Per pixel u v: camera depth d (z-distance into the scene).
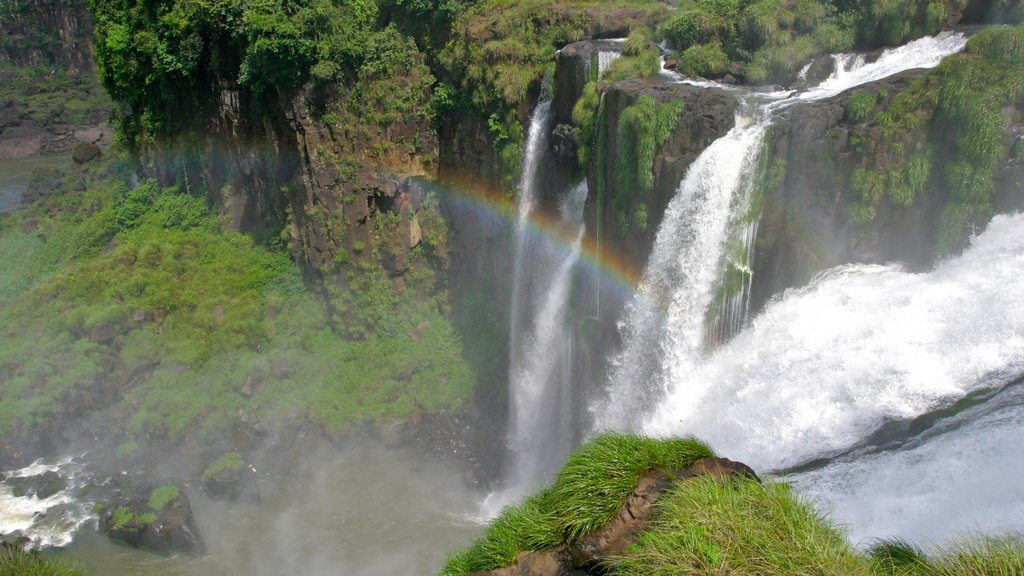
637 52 33.72
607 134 31.05
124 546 33.28
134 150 62.22
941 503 14.48
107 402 41.84
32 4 126.69
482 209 42.66
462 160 43.00
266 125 45.72
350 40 41.47
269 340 44.81
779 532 12.04
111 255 50.00
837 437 21.11
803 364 23.61
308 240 45.03
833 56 30.27
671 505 12.89
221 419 39.72
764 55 31.06
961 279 21.55
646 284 29.73
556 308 38.03
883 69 28.31
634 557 12.34
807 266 25.36
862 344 22.31
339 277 44.56
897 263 24.00
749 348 25.86
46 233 59.91
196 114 52.59
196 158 54.31
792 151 25.02
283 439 39.34
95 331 43.41
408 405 41.03
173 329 45.09
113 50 53.44
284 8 40.34
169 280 47.69
